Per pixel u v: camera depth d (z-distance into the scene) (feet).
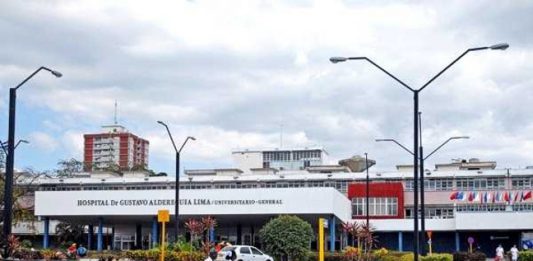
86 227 299.17
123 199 224.33
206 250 154.51
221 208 217.77
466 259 171.53
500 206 295.69
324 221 97.71
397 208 287.07
